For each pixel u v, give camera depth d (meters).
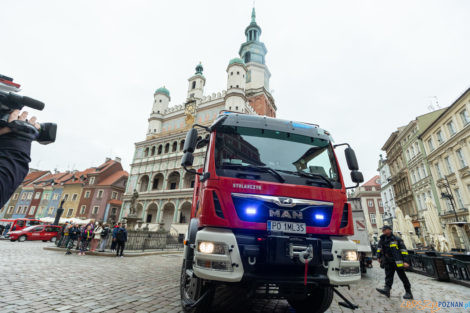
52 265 8.48
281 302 4.95
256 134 4.00
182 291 4.09
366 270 11.54
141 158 44.34
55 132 1.66
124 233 12.70
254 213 3.14
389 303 5.39
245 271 2.86
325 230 3.30
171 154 40.97
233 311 4.16
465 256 9.47
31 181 57.38
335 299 5.57
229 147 3.70
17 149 1.39
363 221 11.00
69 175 55.28
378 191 53.47
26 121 1.52
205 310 3.24
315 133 4.38
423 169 27.70
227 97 39.56
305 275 2.86
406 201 32.22
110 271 7.86
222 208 3.12
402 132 32.09
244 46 52.81
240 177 3.35
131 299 4.60
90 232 12.80
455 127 21.72
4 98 1.38
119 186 48.53
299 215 3.26
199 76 48.50
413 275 10.45
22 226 26.06
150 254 14.45
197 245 2.98
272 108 48.84
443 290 6.97
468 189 20.50
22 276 6.35
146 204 38.94
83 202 47.50
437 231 12.96
